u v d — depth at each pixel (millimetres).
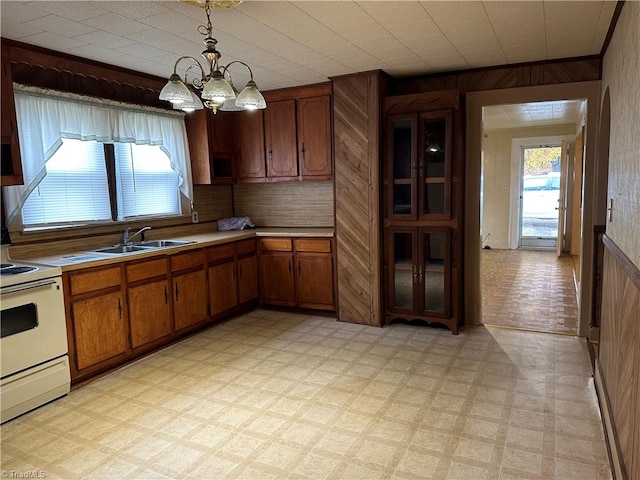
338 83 4094
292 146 4582
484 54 3445
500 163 8484
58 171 3479
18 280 2592
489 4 2457
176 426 2516
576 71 3607
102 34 2787
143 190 4195
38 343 2732
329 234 4348
